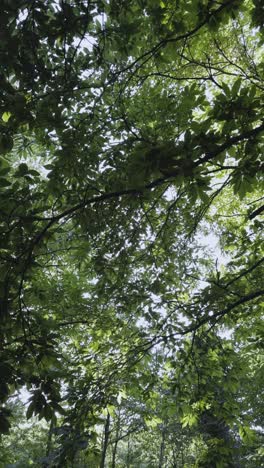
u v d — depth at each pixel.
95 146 5.92
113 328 8.37
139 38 5.50
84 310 8.85
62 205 5.79
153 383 7.80
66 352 10.00
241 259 8.14
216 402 7.59
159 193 6.72
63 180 5.53
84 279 10.18
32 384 3.55
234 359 7.77
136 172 3.91
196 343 7.60
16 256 4.26
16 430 17.31
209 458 7.74
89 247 7.04
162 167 3.86
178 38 5.02
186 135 3.79
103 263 7.16
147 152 3.78
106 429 14.98
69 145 5.10
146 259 7.84
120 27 5.01
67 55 5.23
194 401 7.43
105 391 6.90
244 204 9.58
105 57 5.65
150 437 19.34
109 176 5.65
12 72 4.54
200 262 9.48
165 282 8.15
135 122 6.34
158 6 5.11
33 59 4.41
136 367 7.65
